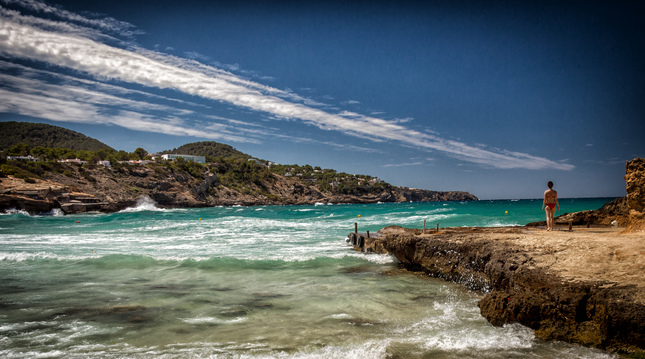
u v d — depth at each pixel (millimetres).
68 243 18438
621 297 5180
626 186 8984
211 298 8469
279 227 27969
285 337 6027
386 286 9609
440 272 10570
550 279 6605
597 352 5148
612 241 7605
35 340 5934
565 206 58406
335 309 7621
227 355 5297
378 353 5273
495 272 8266
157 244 17953
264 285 9742
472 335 5961
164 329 6457
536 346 5477
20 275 10820
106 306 7812
